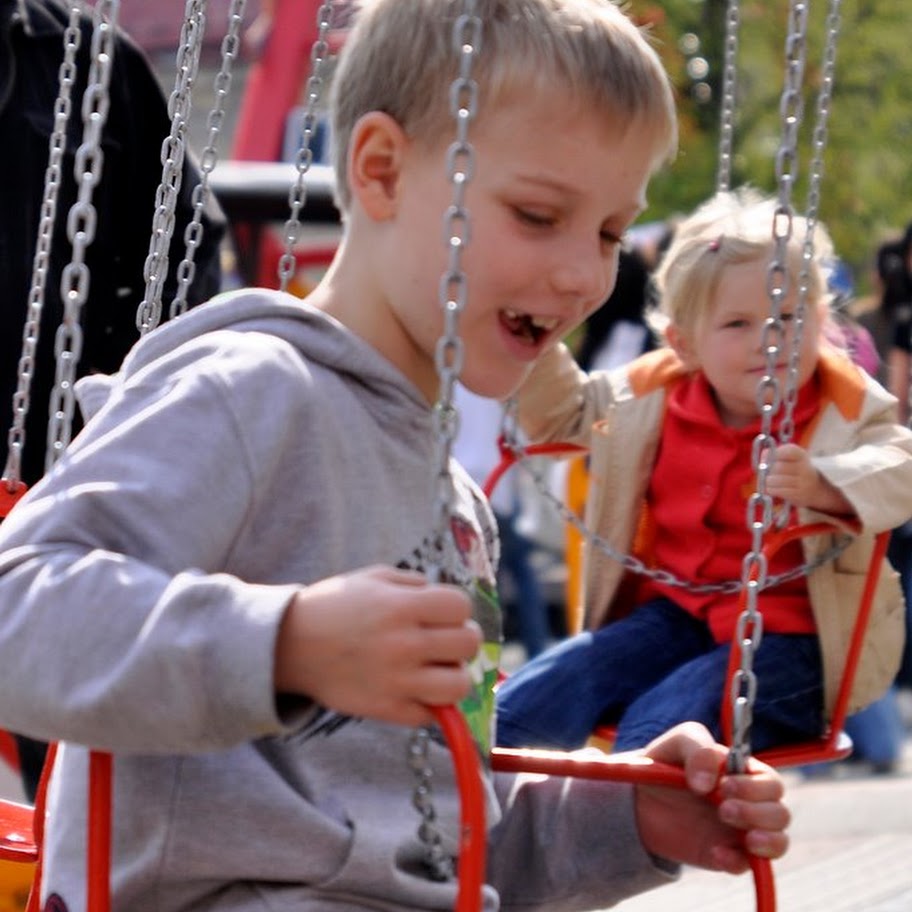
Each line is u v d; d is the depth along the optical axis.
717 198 6.14
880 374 11.88
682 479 6.05
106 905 3.04
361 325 3.47
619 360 11.71
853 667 5.59
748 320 5.88
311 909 3.19
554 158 3.32
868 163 20.34
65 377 3.58
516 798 3.97
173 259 6.69
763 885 3.56
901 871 8.84
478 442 12.41
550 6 3.40
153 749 2.88
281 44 15.59
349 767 3.29
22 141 6.43
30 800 6.93
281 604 2.82
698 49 18.97
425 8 3.39
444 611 2.78
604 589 6.16
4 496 4.68
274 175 12.76
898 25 19.75
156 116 6.72
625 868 3.88
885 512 5.45
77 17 4.58
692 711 5.52
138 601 2.86
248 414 3.10
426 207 3.37
